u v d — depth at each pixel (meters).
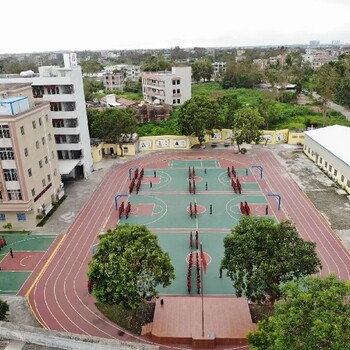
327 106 120.69
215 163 79.75
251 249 32.50
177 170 76.12
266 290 31.45
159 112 112.31
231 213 56.78
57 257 46.84
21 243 50.34
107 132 83.06
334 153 68.44
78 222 55.66
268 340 23.00
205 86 173.62
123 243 34.47
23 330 17.45
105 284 32.47
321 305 20.56
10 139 49.44
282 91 138.25
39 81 66.69
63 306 38.28
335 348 18.28
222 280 41.06
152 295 32.91
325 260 44.28
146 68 179.38
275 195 58.66
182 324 34.28
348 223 52.88
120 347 16.45
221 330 33.41
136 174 71.50
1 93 53.16
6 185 51.91
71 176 73.31
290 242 33.19
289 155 83.88
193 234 51.00
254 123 82.38
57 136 70.50
